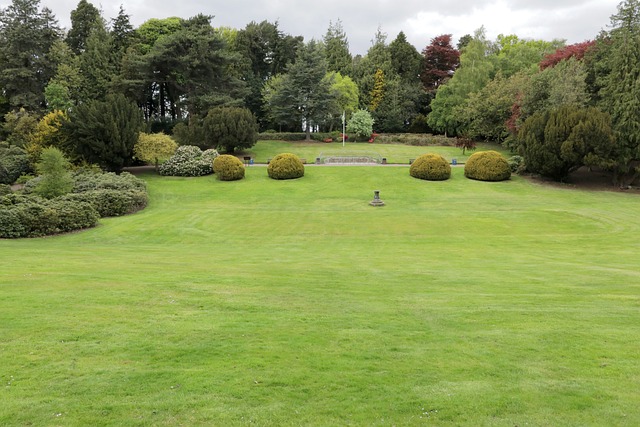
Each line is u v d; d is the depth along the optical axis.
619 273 10.44
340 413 3.62
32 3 46.22
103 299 6.82
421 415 3.60
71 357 4.64
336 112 52.28
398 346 5.16
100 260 11.59
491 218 21.89
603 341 5.32
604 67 30.98
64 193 23.27
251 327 5.72
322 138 52.47
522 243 16.92
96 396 3.84
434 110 53.62
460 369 4.51
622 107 28.08
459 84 50.69
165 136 34.12
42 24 47.44
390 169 34.75
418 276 10.00
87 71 47.50
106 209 22.70
